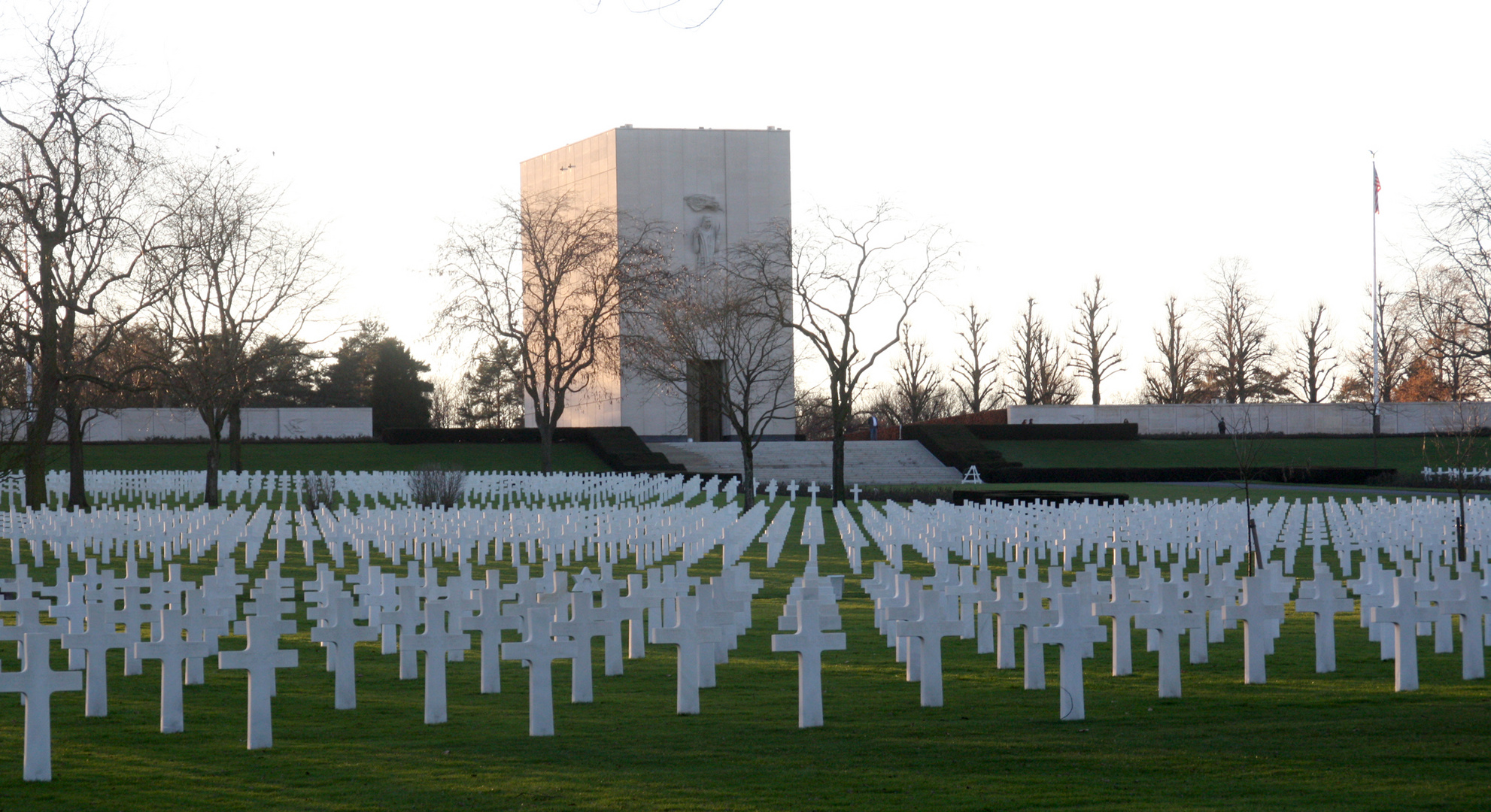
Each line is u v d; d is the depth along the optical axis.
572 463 65.44
